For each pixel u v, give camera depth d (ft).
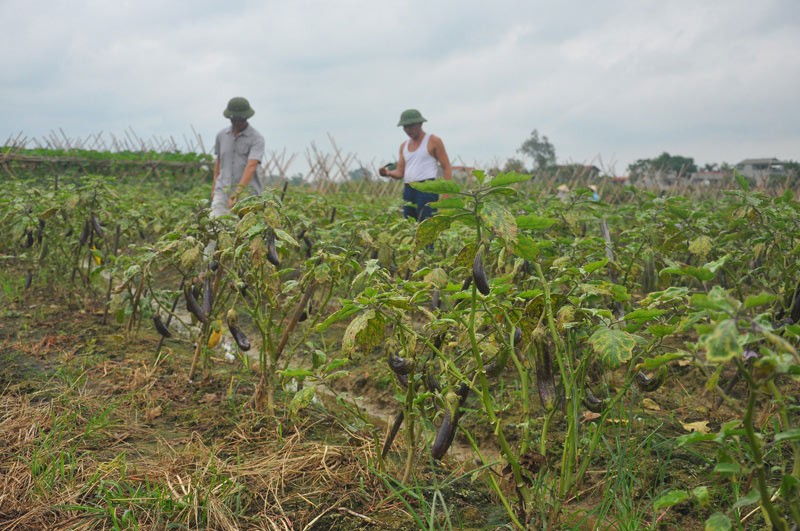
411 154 27.91
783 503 8.38
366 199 40.75
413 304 8.53
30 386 13.89
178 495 9.43
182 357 16.80
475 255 7.98
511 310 8.52
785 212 14.56
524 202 17.52
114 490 9.55
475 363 9.30
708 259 16.70
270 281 12.43
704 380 14.25
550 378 8.12
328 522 8.99
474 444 8.52
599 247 12.85
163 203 30.76
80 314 20.33
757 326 4.98
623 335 6.94
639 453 10.88
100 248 22.11
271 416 12.50
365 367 16.60
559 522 8.86
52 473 9.84
